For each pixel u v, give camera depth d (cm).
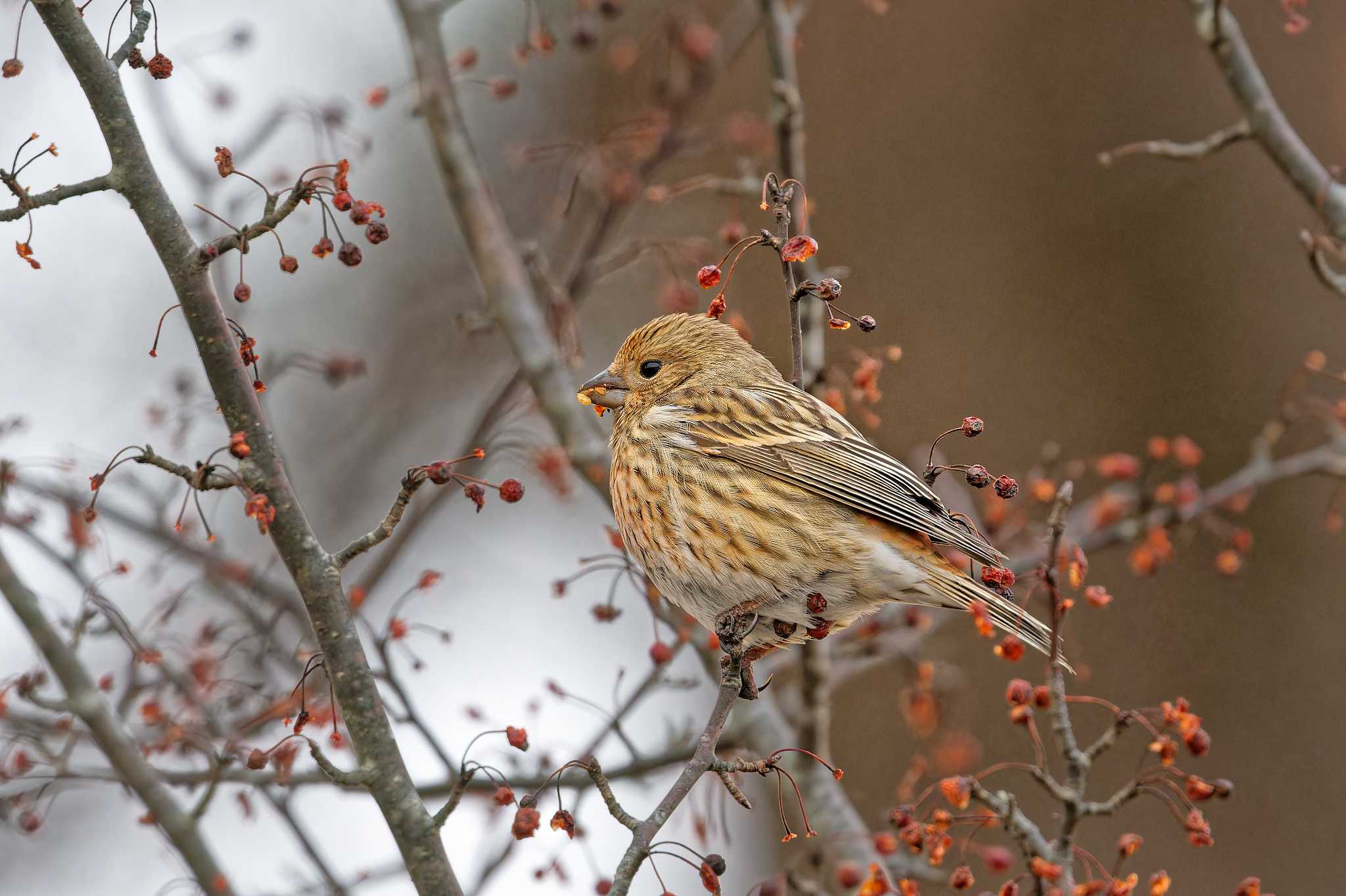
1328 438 1359
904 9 1617
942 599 946
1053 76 1567
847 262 1574
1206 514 1089
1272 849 1343
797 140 1028
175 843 797
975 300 1538
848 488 948
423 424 1739
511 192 1689
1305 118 1510
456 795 716
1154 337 1497
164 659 955
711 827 1014
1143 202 1523
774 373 1064
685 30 1112
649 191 1094
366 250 1808
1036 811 1369
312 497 1683
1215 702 1392
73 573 930
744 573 962
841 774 685
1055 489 1088
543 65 1730
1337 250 990
